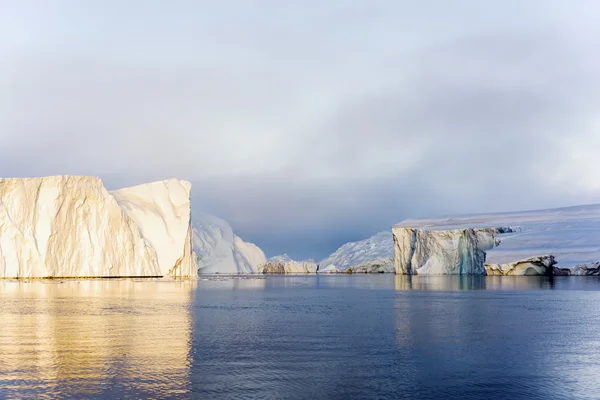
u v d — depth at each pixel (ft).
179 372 60.03
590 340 80.43
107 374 58.85
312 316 109.91
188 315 110.32
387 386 55.36
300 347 74.49
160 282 250.57
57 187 275.59
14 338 79.71
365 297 163.73
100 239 286.25
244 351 71.41
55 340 78.23
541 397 52.16
